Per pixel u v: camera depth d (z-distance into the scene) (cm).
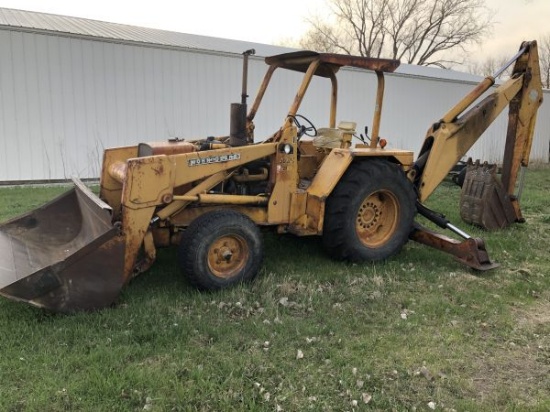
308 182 518
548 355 331
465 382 296
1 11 1248
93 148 1035
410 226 527
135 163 374
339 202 475
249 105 1195
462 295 423
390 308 396
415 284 448
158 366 298
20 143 969
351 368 304
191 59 1116
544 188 1091
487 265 489
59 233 458
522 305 412
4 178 965
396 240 514
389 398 277
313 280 444
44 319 350
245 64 460
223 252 412
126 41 1035
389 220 517
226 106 1180
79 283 350
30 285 335
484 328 367
